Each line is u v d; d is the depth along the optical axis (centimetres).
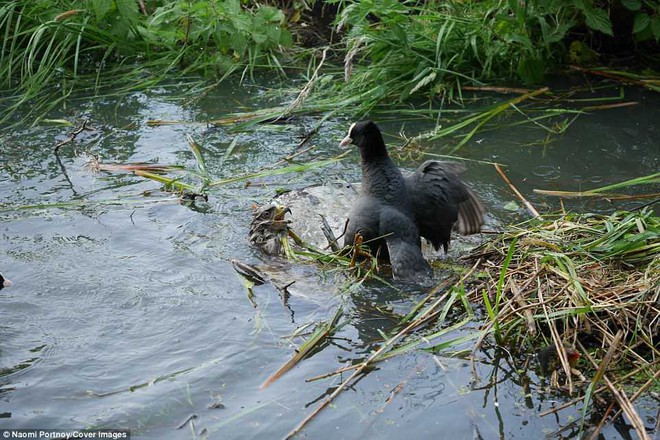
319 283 536
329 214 608
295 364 454
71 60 885
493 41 827
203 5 855
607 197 626
